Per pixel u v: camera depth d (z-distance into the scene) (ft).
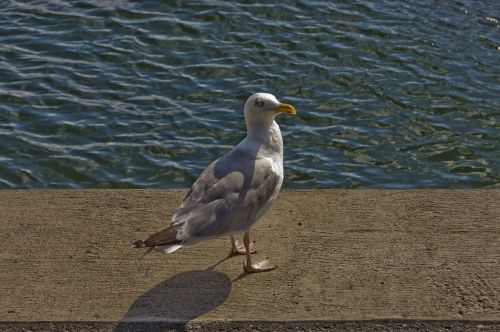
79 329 18.90
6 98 44.42
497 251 21.59
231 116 43.24
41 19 53.57
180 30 52.19
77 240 22.43
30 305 19.74
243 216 20.11
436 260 21.27
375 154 39.99
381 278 20.58
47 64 48.19
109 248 22.07
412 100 44.83
